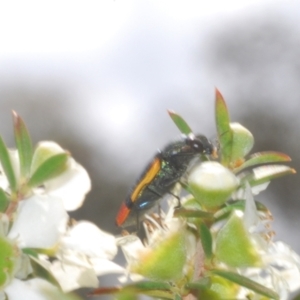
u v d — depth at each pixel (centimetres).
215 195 23
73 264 23
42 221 23
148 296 23
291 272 24
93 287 23
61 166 23
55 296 23
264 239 23
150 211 25
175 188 25
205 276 23
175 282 23
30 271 23
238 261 23
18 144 23
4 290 23
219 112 23
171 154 25
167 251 23
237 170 23
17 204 23
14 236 23
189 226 23
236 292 23
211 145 25
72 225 23
